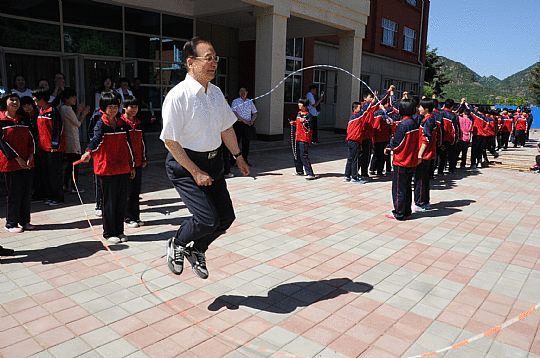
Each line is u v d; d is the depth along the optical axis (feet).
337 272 14.02
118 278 13.03
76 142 22.74
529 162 43.01
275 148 42.29
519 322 11.09
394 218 20.36
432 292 12.75
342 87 56.80
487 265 14.99
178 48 49.78
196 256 11.41
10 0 35.09
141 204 21.68
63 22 38.81
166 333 10.17
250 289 12.60
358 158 28.68
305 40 65.87
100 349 9.46
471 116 36.91
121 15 43.34
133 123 17.53
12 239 16.14
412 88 99.30
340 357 9.41
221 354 9.41
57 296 11.82
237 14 47.98
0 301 11.45
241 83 59.00
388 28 85.25
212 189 11.20
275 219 19.81
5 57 35.32
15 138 16.34
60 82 27.76
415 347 9.86
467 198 25.57
